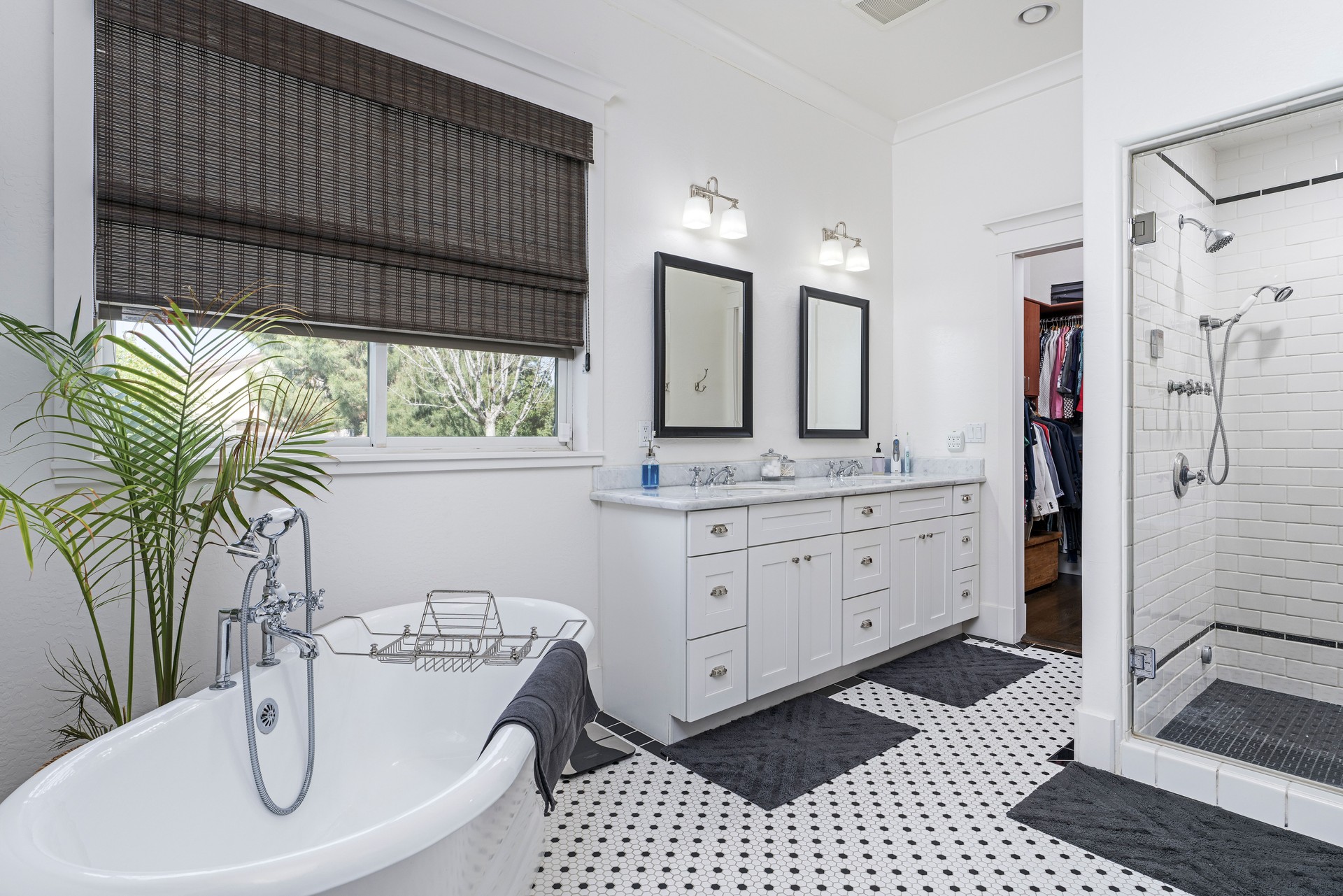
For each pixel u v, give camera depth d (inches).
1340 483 70.4
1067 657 129.2
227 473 62.4
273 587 60.1
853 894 60.9
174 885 30.0
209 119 72.6
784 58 132.6
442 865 38.4
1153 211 81.7
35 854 31.8
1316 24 69.5
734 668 95.3
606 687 104.0
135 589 61.8
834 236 144.5
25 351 60.7
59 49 64.4
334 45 80.4
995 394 143.4
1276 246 74.3
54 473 64.2
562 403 107.7
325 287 81.0
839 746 90.8
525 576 98.2
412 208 87.5
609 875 63.6
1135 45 81.2
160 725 48.0
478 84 93.0
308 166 79.4
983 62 134.2
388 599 85.8
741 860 66.0
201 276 72.6
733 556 95.2
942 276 153.0
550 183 101.7
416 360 93.9
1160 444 82.0
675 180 118.2
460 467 91.3
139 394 58.4
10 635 62.4
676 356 117.1
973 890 61.4
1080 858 66.0
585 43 105.6
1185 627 79.2
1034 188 138.7
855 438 151.8
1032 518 178.1
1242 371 77.0
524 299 98.9
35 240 63.7
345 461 81.4
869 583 116.8
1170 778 78.2
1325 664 71.7
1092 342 84.7
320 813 63.5
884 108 153.3
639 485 111.6
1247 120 74.3
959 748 89.7
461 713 76.5
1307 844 67.6
